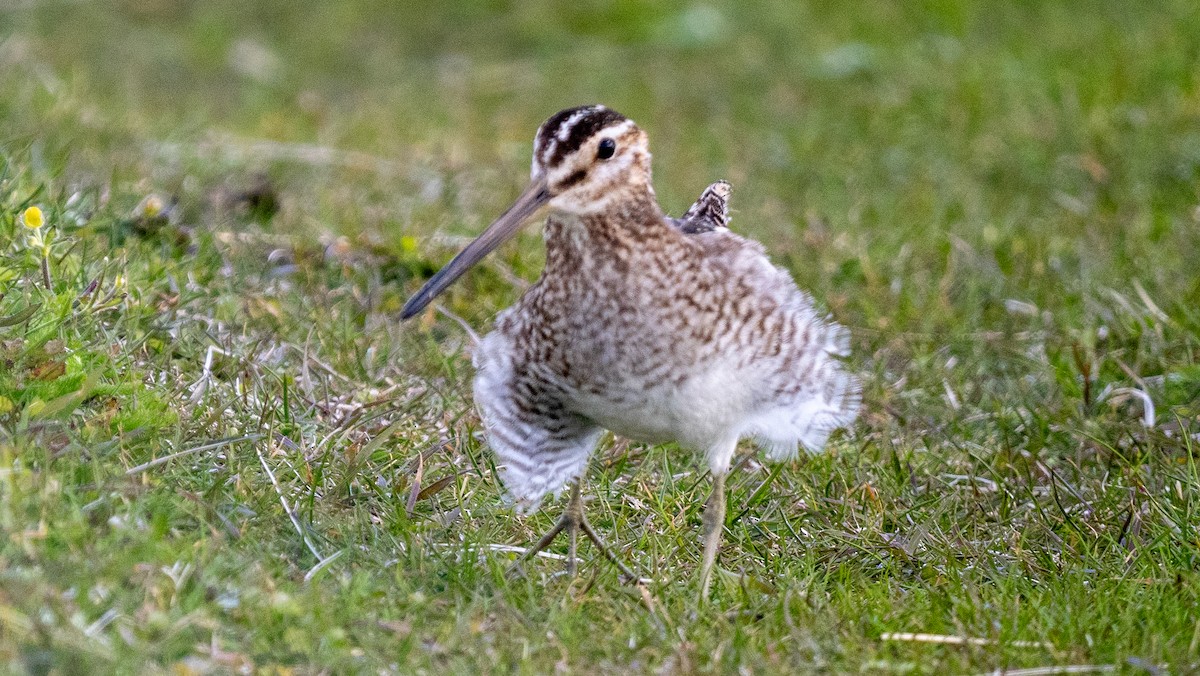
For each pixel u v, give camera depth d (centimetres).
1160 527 971
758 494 991
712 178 1686
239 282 1169
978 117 1775
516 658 788
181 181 1412
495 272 1278
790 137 1817
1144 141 1650
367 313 1190
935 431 1112
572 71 2081
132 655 693
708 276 845
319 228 1345
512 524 955
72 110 1584
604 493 992
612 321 841
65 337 932
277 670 727
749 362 855
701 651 802
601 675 782
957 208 1561
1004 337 1252
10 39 1961
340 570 847
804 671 795
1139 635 848
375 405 1013
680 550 947
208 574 772
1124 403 1149
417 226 1379
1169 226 1483
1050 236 1477
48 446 830
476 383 895
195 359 1030
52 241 1023
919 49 1997
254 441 923
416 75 2078
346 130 1761
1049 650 826
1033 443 1091
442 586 864
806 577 912
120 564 748
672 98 1986
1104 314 1270
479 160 1712
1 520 747
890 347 1239
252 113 1852
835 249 1399
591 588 874
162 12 2205
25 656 685
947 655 816
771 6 2211
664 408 857
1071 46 1902
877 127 1808
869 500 1002
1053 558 953
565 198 845
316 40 2158
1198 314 1234
